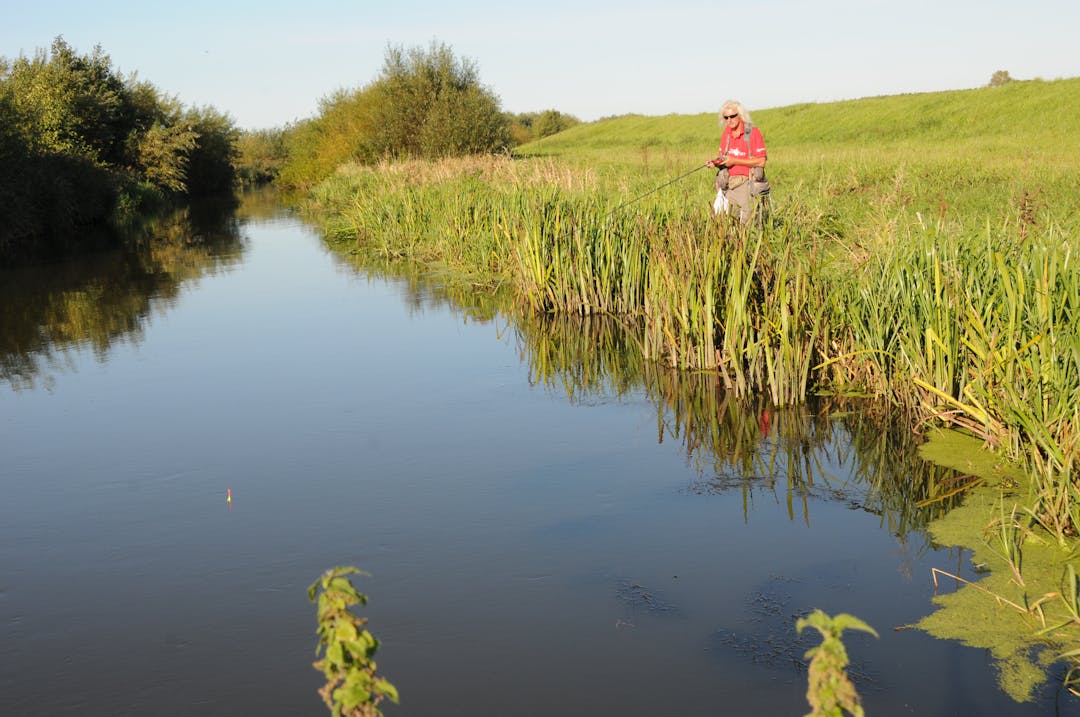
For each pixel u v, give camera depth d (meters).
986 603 4.36
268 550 5.21
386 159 35.47
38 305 14.55
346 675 1.76
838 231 11.34
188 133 47.38
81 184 31.91
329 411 8.00
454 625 4.29
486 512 5.64
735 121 10.69
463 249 17.02
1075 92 42.59
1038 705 3.57
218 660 4.09
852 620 1.68
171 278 17.28
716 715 3.56
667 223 10.35
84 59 45.16
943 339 6.81
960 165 19.92
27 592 4.84
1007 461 6.11
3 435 7.70
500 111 38.84
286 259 19.89
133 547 5.35
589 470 6.34
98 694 3.86
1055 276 6.05
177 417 8.02
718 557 4.94
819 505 5.61
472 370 9.27
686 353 8.87
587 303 11.64
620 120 77.31
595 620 4.30
